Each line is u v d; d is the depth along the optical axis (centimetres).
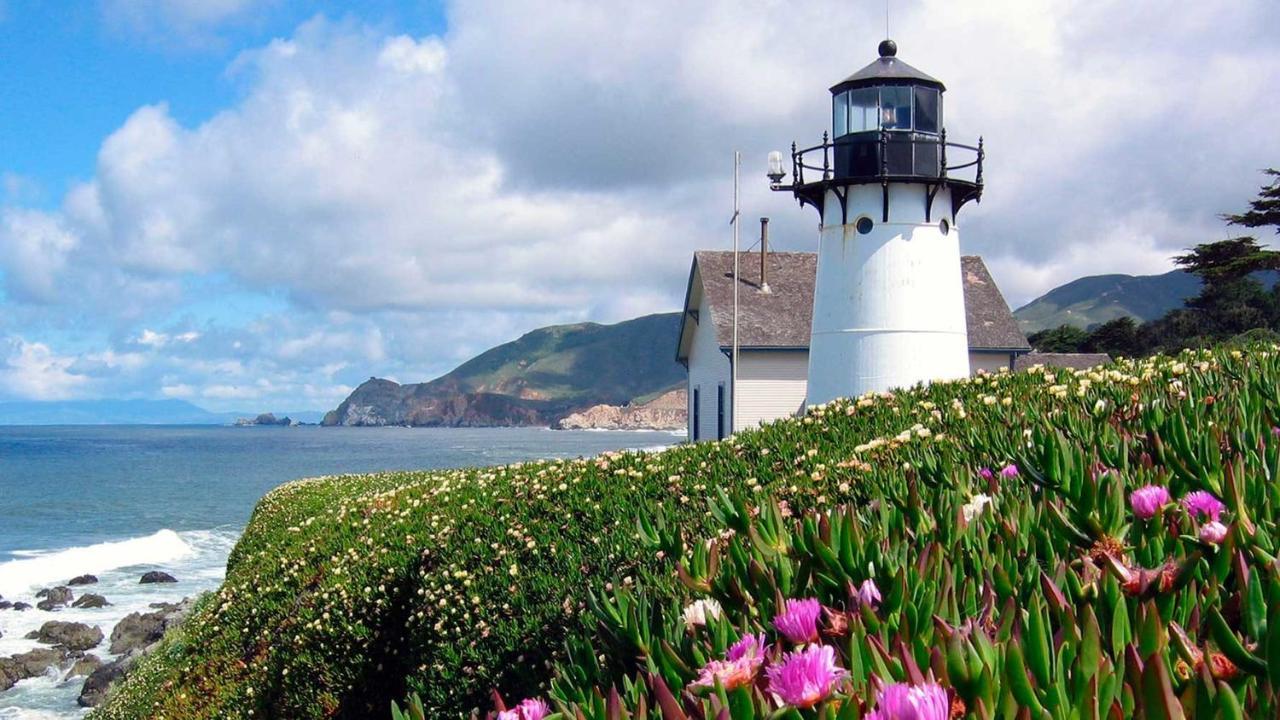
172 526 5219
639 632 326
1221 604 268
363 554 1116
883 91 2355
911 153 2341
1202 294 7769
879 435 862
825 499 596
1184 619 257
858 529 339
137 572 3709
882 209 2372
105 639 2702
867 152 2362
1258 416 493
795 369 3569
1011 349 3722
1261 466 402
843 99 2420
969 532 354
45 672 2453
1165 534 331
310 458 11919
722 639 290
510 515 952
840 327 2427
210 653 1265
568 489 960
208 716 1113
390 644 971
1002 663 228
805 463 812
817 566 329
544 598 746
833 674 218
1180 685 218
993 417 781
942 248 2403
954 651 216
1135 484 394
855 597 293
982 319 3797
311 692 1001
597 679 338
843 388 2412
